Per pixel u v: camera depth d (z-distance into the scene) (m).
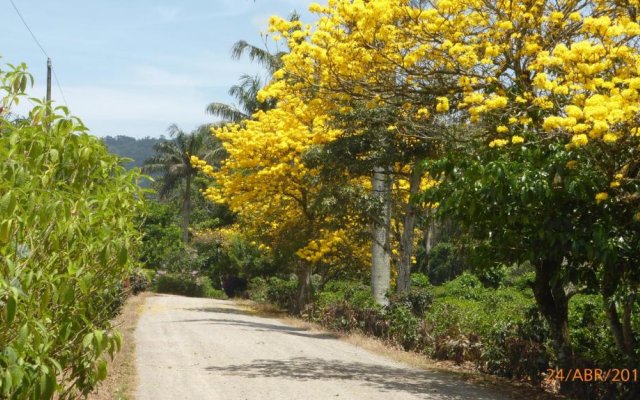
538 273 9.60
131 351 12.76
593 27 7.66
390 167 19.69
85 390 5.28
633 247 7.77
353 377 10.62
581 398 9.05
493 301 17.95
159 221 34.19
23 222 4.16
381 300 21.30
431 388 9.79
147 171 51.59
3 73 4.95
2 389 3.86
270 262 36.12
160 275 41.88
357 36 10.09
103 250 4.68
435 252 37.44
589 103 7.11
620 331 8.89
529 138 8.87
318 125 18.00
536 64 8.94
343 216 19.50
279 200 24.00
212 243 44.88
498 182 8.05
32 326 4.14
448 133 11.23
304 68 10.82
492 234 9.11
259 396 8.83
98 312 5.50
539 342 10.86
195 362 11.81
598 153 7.98
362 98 11.06
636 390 8.14
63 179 5.02
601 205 7.95
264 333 17.58
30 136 4.62
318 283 29.91
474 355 12.00
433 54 10.35
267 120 20.41
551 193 7.89
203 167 23.45
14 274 4.12
